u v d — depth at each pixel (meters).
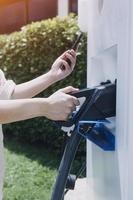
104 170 1.45
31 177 4.05
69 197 2.77
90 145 1.83
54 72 1.87
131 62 1.02
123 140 1.09
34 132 5.22
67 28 4.57
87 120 1.17
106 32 1.34
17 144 5.41
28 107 1.20
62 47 4.65
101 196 1.54
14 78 5.38
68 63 1.85
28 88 1.86
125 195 1.08
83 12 3.34
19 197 3.52
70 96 1.18
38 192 3.63
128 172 1.05
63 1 7.81
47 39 4.79
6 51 5.45
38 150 5.08
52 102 1.18
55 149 5.04
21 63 5.23
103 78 1.54
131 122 1.04
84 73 4.34
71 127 1.22
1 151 1.63
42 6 8.45
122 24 1.07
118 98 1.13
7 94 1.79
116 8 1.15
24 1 8.77
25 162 4.56
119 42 1.11
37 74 5.05
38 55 4.96
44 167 4.38
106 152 1.38
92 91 1.19
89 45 1.88
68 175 1.25
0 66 5.59
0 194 1.65
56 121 1.23
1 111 1.21
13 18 8.99
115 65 1.23
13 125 5.55
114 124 1.20
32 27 4.98
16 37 5.28
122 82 1.09
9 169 4.27
